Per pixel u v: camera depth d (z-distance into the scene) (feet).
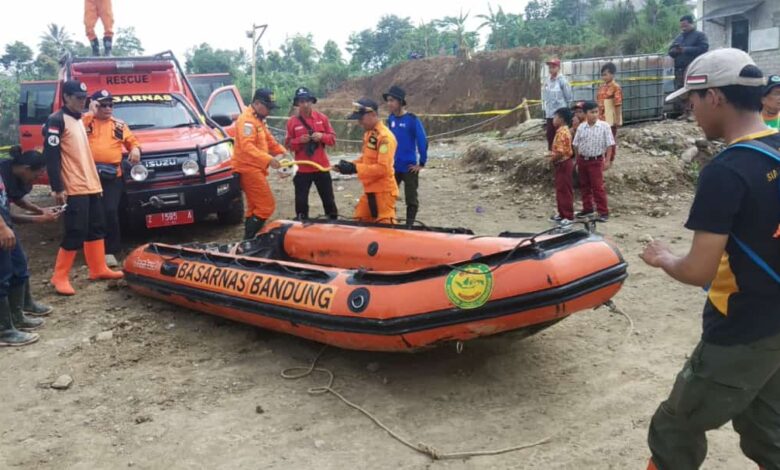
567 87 37.04
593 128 29.35
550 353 16.60
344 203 36.04
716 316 8.39
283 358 17.12
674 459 9.14
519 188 36.65
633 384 14.83
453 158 49.98
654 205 31.91
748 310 8.08
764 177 7.75
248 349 17.74
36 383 16.15
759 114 8.14
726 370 8.25
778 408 8.86
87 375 16.49
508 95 108.88
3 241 17.39
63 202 21.54
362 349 15.39
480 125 92.63
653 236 26.63
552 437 12.90
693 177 34.91
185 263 19.75
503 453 12.46
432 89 122.93
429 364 16.30
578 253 14.40
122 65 32.09
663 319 18.39
